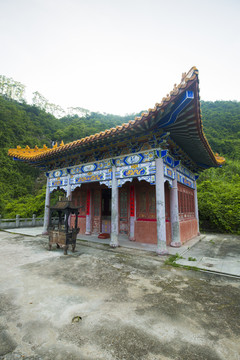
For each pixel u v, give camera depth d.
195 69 5.04
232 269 6.36
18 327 3.30
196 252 8.72
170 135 8.45
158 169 8.16
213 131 56.22
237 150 45.12
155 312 3.81
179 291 4.79
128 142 8.96
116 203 9.45
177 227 9.36
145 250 8.65
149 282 5.32
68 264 6.83
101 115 123.94
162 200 8.00
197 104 5.96
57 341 2.97
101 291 4.71
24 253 8.30
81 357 2.65
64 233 8.33
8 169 49.94
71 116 113.94
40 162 13.34
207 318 3.64
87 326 3.34
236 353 2.75
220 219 16.08
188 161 11.90
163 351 2.77
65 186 12.08
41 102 112.81
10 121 61.66
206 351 2.78
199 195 19.31
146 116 6.76
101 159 10.47
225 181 27.12
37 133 69.25
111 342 2.95
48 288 4.86
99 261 7.19
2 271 6.09
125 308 3.94
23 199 30.81
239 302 4.29
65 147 10.16
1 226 16.11
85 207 13.91
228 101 89.94
